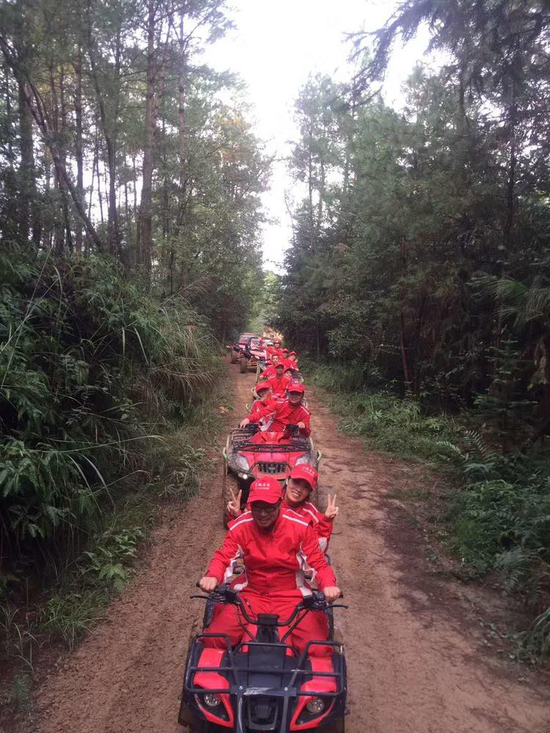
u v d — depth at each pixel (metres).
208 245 17.64
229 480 7.24
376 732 3.74
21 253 7.25
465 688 4.21
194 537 6.91
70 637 4.80
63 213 9.91
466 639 4.86
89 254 8.59
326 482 9.08
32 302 6.77
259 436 7.82
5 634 4.81
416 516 7.67
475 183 10.34
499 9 6.96
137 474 8.07
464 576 5.96
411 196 11.55
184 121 17.59
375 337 16.34
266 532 3.74
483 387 11.91
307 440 7.95
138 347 8.14
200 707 3.02
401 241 12.73
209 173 17.30
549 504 6.24
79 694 4.13
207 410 12.48
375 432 12.23
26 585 5.42
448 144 10.68
